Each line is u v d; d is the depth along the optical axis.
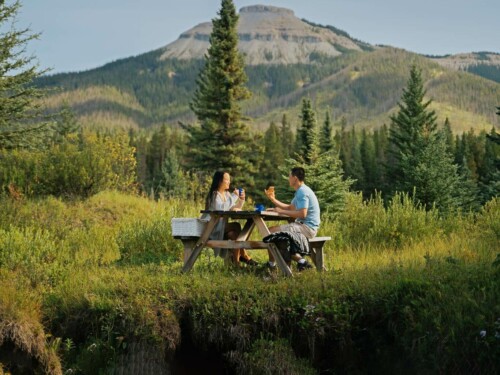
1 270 10.30
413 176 28.16
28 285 9.84
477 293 7.87
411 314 7.70
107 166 20.11
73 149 20.31
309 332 8.12
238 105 46.09
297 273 9.50
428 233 13.73
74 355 8.57
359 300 8.27
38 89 23.14
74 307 8.88
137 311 8.46
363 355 8.12
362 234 13.94
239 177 44.94
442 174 27.50
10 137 22.38
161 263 11.11
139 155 100.88
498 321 7.15
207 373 8.51
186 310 8.61
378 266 10.00
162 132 112.25
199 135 45.78
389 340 8.00
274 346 7.98
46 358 8.31
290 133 123.81
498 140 15.18
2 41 21.89
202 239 9.88
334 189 26.72
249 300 8.45
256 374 7.82
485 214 15.11
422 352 7.44
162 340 8.23
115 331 8.46
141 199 20.38
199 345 8.48
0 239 11.75
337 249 13.19
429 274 8.71
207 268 10.37
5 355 8.23
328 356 8.23
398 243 13.47
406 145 46.50
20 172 19.20
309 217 9.82
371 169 70.88
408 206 14.48
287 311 8.28
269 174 63.72
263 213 9.41
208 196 10.55
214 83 46.00
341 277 8.98
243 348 8.18
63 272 10.42
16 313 8.43
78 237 13.74
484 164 69.00
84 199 19.14
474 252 11.07
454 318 7.42
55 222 16.03
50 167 19.25
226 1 45.75
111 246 13.49
